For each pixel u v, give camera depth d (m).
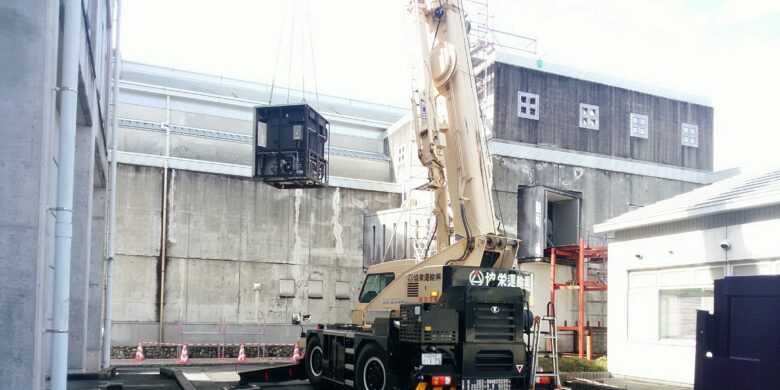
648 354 18.59
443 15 14.27
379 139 40.41
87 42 13.29
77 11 8.73
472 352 12.20
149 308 28.61
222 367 23.83
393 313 13.36
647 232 18.98
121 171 28.88
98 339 18.95
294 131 15.14
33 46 8.06
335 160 37.56
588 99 30.41
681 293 17.89
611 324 20.03
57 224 8.48
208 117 36.84
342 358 14.47
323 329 15.91
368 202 33.28
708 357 7.52
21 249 7.86
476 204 13.58
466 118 13.85
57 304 8.41
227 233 30.31
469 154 13.73
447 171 14.00
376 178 38.19
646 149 31.34
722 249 16.53
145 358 27.50
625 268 19.66
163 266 28.91
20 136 7.93
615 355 19.75
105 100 19.92
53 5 8.44
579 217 29.00
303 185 16.12
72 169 8.63
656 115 31.88
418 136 14.36
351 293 32.22
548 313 13.52
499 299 12.60
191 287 29.39
